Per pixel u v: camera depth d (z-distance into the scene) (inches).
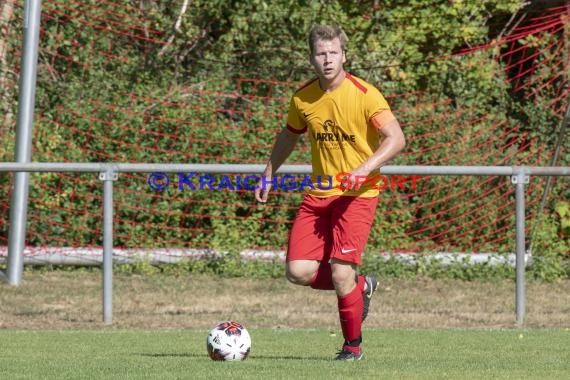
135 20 1843.0
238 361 790.5
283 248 1695.4
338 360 818.8
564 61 1802.4
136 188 1688.0
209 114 1721.2
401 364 775.1
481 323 1227.2
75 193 1663.4
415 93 1793.8
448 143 1740.9
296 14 1817.2
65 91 1733.5
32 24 1433.3
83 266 1648.6
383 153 777.6
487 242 1727.4
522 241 1205.1
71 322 1214.9
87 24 1801.2
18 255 1492.4
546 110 1797.5
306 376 677.9
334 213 807.1
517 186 1195.3
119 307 1344.7
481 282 1621.6
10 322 1210.6
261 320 1251.2
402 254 1663.4
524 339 1030.4
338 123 802.8
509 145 1781.5
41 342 993.5
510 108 1834.4
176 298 1430.9
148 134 1708.9
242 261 1646.2
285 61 1827.0
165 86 1785.2
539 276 1646.2
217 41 1855.3
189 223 1700.3
